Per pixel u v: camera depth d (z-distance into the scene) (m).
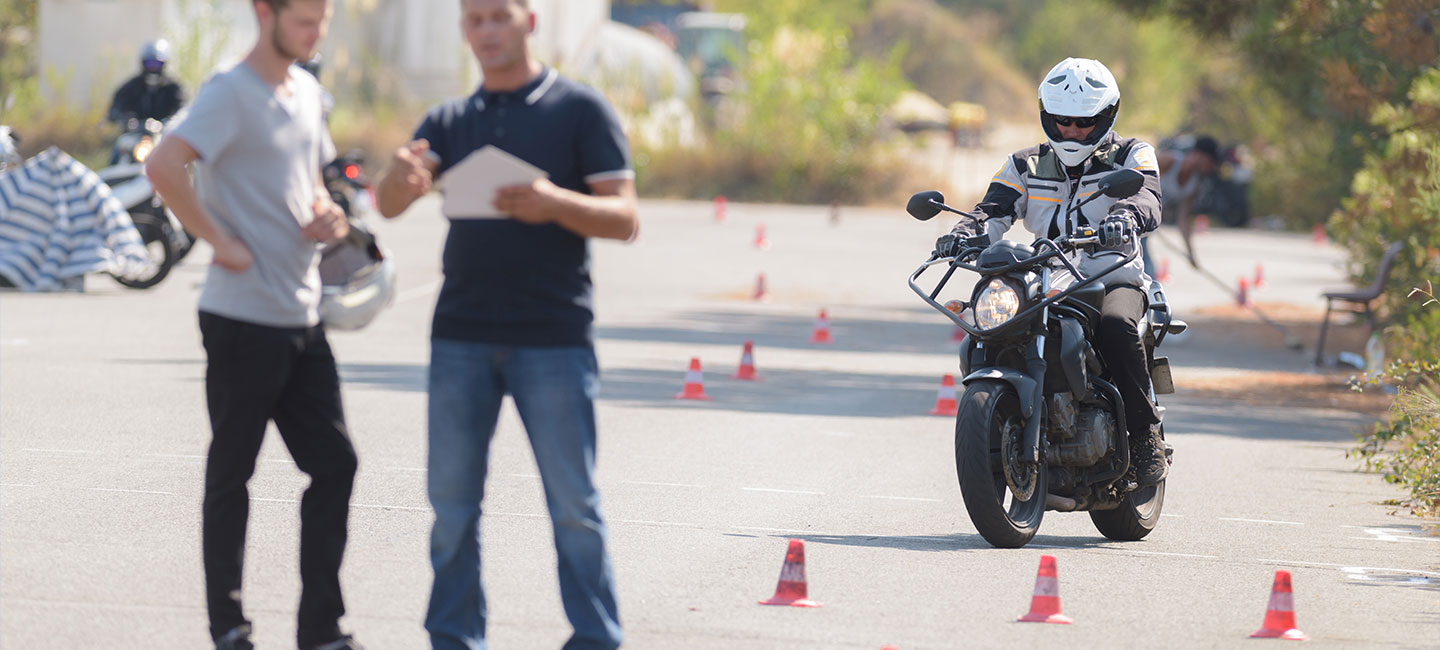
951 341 41.47
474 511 11.77
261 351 11.73
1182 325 18.53
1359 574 16.73
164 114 44.56
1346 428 28.70
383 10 108.75
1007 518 17.06
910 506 19.81
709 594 14.74
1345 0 33.28
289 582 14.55
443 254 11.77
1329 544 18.39
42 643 12.42
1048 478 17.61
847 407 28.66
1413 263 37.69
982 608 14.59
